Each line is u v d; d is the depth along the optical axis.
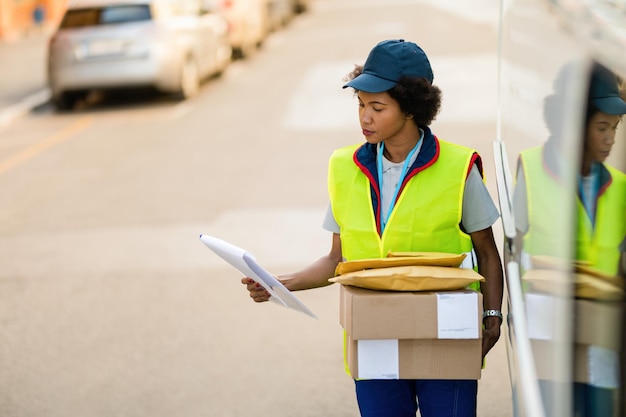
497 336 2.67
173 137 10.98
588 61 1.78
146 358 4.80
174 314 5.41
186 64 13.60
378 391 2.74
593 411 2.21
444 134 9.70
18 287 6.04
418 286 2.42
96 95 15.05
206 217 7.42
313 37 20.59
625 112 2.14
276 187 8.24
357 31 20.86
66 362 4.81
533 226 2.13
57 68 13.05
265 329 5.14
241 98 13.38
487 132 9.67
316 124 11.02
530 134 2.23
